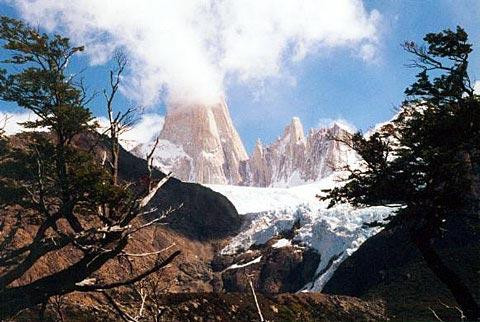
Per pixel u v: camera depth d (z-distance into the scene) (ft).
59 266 230.27
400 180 89.51
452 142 88.12
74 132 96.53
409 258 287.28
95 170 77.61
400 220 93.04
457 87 94.02
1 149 91.50
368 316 202.39
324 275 356.79
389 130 95.14
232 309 184.55
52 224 74.95
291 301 209.15
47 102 95.14
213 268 395.55
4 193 85.51
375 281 290.35
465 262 216.54
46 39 96.02
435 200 89.51
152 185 68.13
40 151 92.12
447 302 191.83
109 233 64.80
